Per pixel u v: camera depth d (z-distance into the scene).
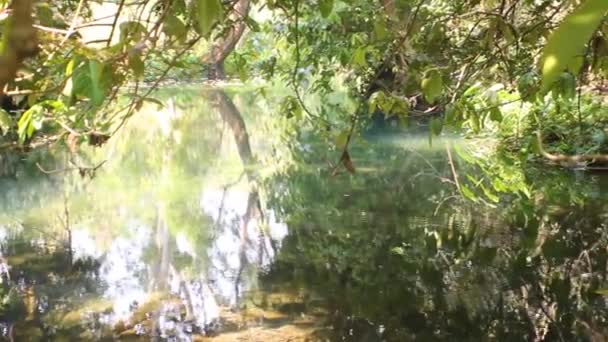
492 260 4.84
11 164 8.73
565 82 2.39
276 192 7.43
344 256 5.09
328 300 4.21
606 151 7.56
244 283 4.57
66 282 4.53
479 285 4.38
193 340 3.65
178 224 6.08
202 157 9.90
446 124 2.72
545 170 7.61
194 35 2.28
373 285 4.47
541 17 2.65
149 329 3.79
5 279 4.59
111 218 6.26
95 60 1.18
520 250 5.03
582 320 3.77
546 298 4.13
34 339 3.66
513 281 4.42
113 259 5.05
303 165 9.09
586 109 8.09
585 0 0.36
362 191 7.29
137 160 9.49
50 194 7.21
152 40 1.34
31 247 5.32
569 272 4.55
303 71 3.99
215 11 0.94
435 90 2.24
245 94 18.09
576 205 6.18
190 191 7.51
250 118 14.37
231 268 4.88
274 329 3.79
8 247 5.31
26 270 4.77
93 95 1.13
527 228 5.57
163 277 4.68
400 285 4.45
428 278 4.55
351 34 3.71
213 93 18.34
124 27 1.32
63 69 1.67
